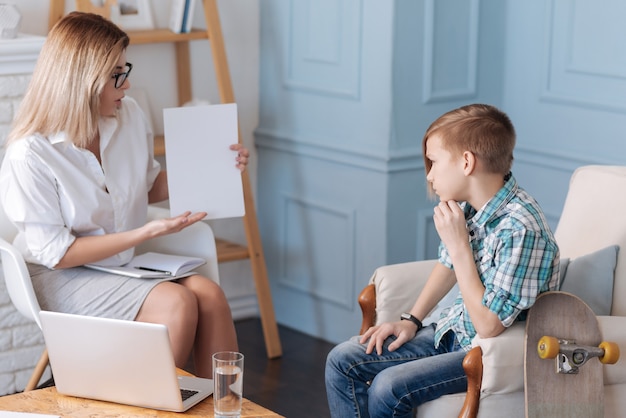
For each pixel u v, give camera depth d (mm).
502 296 2322
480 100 4098
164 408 2219
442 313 2660
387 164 3850
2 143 3480
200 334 3018
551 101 3920
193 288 3016
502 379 2316
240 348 4184
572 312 2359
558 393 2340
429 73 3889
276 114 4367
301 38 4188
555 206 3951
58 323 2223
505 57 4105
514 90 4082
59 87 2934
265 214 4508
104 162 3072
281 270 4469
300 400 3623
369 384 2602
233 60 4348
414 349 2615
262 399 3623
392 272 2779
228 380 2061
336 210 4121
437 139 2445
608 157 3727
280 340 4301
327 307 4277
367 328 2809
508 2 4059
